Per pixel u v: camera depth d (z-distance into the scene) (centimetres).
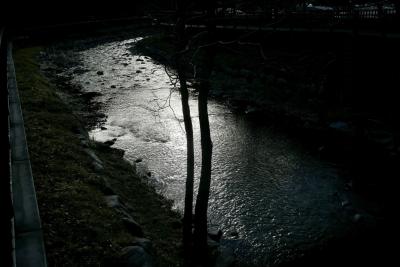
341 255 1148
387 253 1153
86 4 6831
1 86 969
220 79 3141
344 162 1755
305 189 1527
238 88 2911
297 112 2380
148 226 1114
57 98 2302
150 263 842
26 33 5375
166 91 2973
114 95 2867
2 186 566
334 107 2291
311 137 2044
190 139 986
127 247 845
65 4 6569
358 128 1959
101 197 1059
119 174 1443
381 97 2108
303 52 2586
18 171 891
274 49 2905
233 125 2239
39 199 900
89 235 829
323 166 1720
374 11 2409
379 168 1661
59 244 762
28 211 738
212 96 2822
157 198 1366
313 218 1336
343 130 2036
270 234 1247
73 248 763
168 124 2234
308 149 1905
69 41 5484
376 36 1998
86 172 1188
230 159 1797
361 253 1158
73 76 3481
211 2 887
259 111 2442
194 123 2242
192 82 3039
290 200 1446
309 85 2523
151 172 1634
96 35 5947
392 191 1492
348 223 1307
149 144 1941
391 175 1602
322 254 1153
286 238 1228
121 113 2442
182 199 1422
